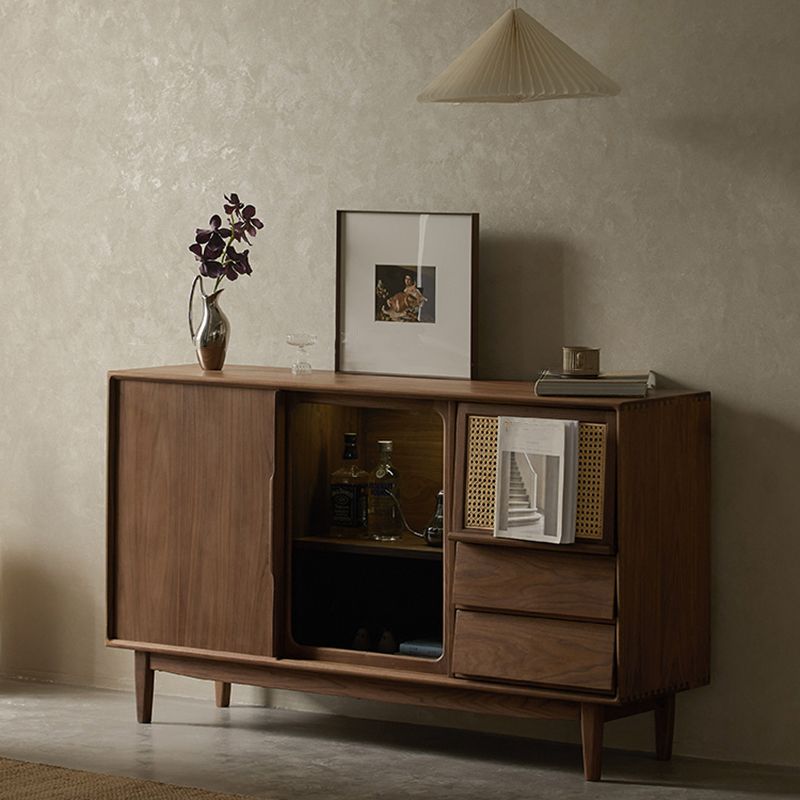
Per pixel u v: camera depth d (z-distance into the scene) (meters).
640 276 4.33
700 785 4.05
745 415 4.21
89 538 5.19
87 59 5.09
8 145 5.24
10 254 5.26
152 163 5.02
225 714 4.80
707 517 4.22
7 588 5.30
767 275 4.18
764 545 4.22
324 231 4.77
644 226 4.31
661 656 4.06
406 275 4.54
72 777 3.82
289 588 4.39
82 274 5.15
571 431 3.90
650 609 4.01
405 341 4.55
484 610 4.09
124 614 4.60
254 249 4.88
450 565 4.13
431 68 4.58
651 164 4.29
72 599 5.22
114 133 5.06
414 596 4.42
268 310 4.88
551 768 4.21
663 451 4.04
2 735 4.52
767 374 4.19
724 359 4.23
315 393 4.31
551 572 3.98
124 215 5.07
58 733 4.55
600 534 3.91
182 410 4.47
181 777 4.10
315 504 4.50
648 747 4.39
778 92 4.13
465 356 4.48
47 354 5.22
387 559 4.44
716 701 4.29
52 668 5.27
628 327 4.35
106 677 5.18
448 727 4.64
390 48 4.63
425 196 4.61
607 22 4.32
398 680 4.21
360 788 4.01
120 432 4.57
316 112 4.75
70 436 5.20
